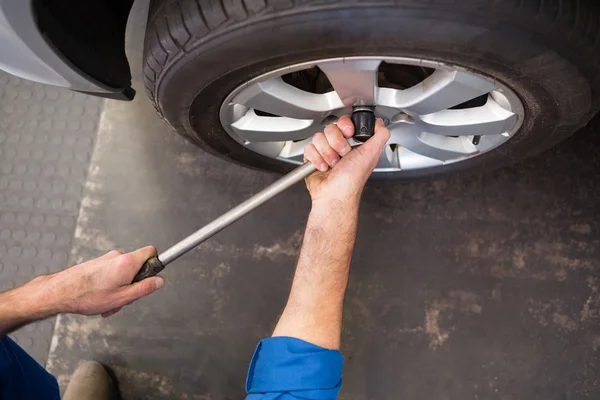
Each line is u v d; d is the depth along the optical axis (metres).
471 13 0.73
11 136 1.65
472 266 1.54
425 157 1.33
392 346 1.50
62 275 0.87
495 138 1.17
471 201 1.57
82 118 1.66
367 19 0.74
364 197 1.59
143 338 1.52
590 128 1.59
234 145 1.25
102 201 1.60
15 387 1.06
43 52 0.95
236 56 0.85
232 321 1.53
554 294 1.51
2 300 0.87
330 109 1.02
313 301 0.85
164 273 1.56
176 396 1.50
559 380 1.47
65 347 1.52
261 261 1.56
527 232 1.55
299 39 0.79
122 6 1.16
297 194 1.59
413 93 0.97
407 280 1.53
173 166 1.62
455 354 1.49
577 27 0.76
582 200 1.56
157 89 1.01
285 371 0.77
